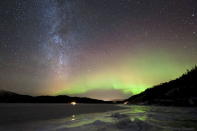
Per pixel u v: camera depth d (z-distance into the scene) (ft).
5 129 41.91
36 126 45.57
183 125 49.70
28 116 76.69
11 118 68.28
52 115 82.64
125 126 44.83
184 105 222.07
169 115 83.76
